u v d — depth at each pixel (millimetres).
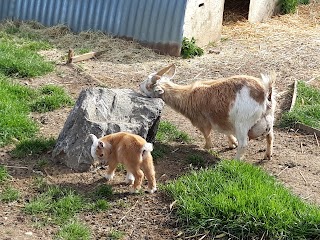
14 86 5953
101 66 6934
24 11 8008
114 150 4516
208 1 7672
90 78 6539
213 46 7809
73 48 7387
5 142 5039
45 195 4422
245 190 4324
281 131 5605
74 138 4766
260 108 4871
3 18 8094
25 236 4059
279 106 6086
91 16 7770
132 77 6691
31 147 4949
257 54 7539
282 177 4836
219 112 4957
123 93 5098
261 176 4598
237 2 9242
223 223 4129
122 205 4359
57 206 4312
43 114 5621
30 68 6457
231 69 7016
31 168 4738
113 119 4898
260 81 4918
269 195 4281
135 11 7562
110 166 4570
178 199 4336
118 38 7652
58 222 4195
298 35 8297
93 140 4539
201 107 5023
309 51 7672
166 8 7379
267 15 8984
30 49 7191
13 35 7617
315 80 6785
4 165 4738
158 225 4203
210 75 6816
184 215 4203
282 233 4031
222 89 4945
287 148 5316
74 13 7824
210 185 4430
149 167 4449
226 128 5012
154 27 7441
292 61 7312
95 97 4949
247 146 5086
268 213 4105
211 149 5199
